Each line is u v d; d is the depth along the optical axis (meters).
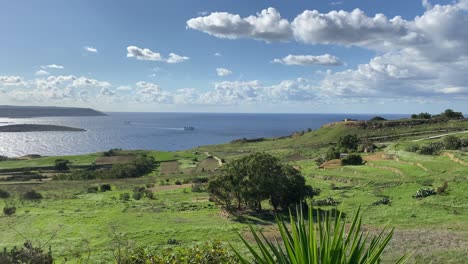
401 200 37.03
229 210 41.75
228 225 33.59
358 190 44.91
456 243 20.98
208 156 125.50
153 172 100.62
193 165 107.81
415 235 23.45
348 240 3.93
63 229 34.25
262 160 41.62
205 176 80.88
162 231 30.98
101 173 95.50
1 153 199.38
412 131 114.44
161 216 39.81
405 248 20.05
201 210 43.81
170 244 26.83
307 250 3.74
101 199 56.56
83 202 53.38
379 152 74.25
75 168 112.38
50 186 77.06
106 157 128.75
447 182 39.69
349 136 92.00
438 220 28.55
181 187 67.00
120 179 88.50
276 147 133.38
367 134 120.56
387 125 126.88
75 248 25.55
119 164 105.94
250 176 40.56
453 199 34.19
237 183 41.47
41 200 57.47
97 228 33.69
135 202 51.47
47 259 10.02
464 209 31.36
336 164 67.44
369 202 37.44
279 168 41.31
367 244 18.02
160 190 64.69
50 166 111.38
